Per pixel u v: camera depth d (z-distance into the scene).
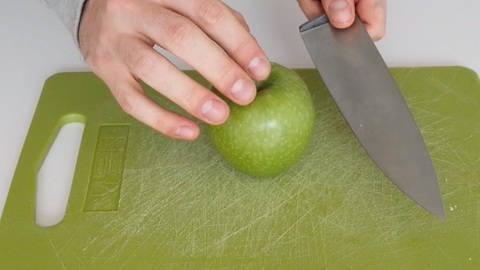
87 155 0.57
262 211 0.52
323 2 0.51
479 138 0.55
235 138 0.49
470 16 0.67
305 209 0.52
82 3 0.52
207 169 0.55
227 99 0.49
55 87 0.62
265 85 0.50
